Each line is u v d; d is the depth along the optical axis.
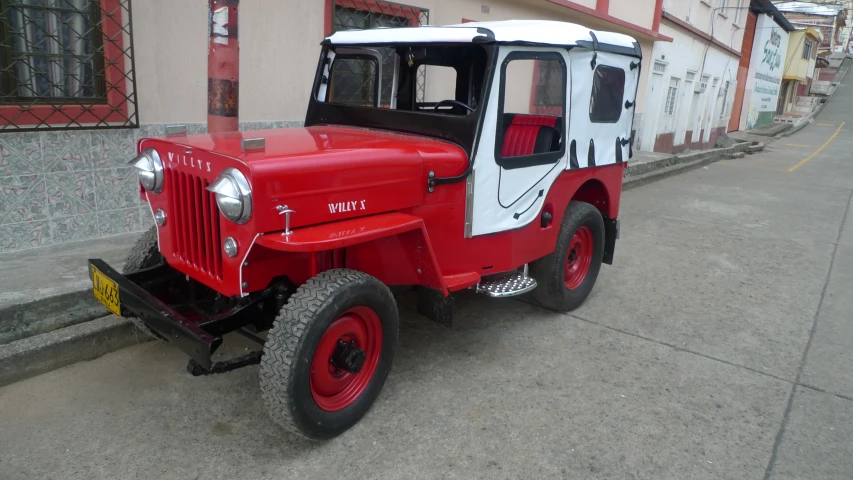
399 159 3.06
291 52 6.09
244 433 3.03
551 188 4.04
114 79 4.80
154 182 3.08
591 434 3.15
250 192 2.54
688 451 3.05
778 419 3.39
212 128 4.11
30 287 3.71
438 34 3.47
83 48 4.64
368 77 4.06
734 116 27.28
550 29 3.77
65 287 3.72
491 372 3.75
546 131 4.10
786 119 35.06
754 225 8.31
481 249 3.63
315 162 2.72
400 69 3.86
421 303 3.51
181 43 5.21
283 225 2.66
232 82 4.05
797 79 37.31
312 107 4.16
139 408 3.19
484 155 3.41
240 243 2.69
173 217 3.08
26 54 4.34
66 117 4.60
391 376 3.64
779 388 3.74
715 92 20.42
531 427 3.18
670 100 16.41
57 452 2.80
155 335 3.47
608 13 11.62
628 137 4.79
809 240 7.57
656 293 5.38
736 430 3.26
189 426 3.06
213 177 2.74
